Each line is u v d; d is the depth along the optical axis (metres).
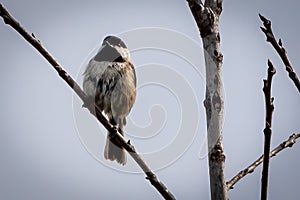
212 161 5.13
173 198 5.63
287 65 4.85
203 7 5.36
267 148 4.78
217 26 5.37
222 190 5.04
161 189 5.66
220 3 5.46
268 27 4.76
